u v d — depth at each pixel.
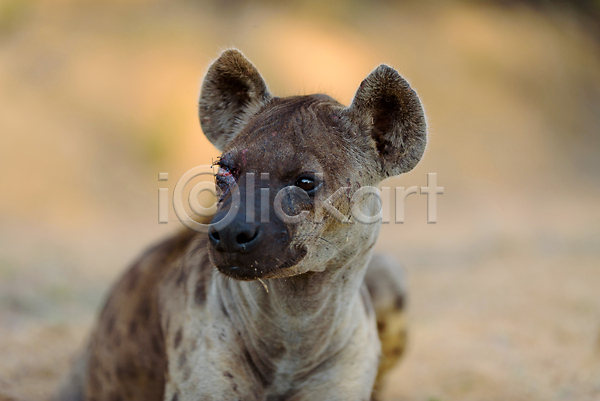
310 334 4.02
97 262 13.55
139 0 24.12
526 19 36.09
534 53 33.44
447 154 26.00
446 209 22.36
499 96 29.92
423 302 10.95
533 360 7.55
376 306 5.55
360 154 3.92
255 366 4.11
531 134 29.16
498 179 26.12
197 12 24.64
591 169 29.36
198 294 4.25
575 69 35.22
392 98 3.90
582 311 9.61
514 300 10.39
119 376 5.12
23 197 17.47
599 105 34.09
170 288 4.66
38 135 19.30
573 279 11.70
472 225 19.41
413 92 3.81
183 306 4.33
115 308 5.30
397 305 5.69
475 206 22.84
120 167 19.94
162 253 5.34
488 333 8.72
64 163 19.05
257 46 24.16
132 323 5.02
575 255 14.58
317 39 25.67
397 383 7.11
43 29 22.17
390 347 5.81
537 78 32.25
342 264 3.88
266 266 3.41
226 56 4.18
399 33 28.80
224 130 4.37
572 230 18.55
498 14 34.81
